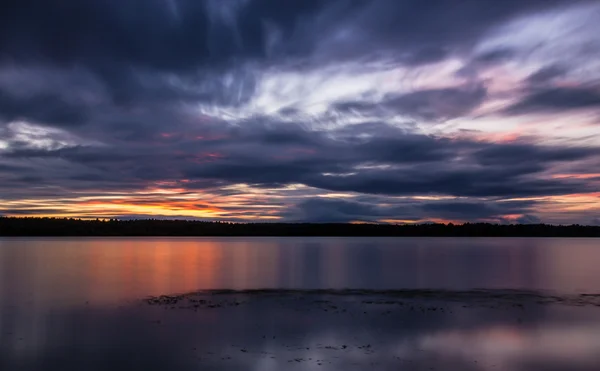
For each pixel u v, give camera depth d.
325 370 14.89
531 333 20.09
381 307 26.75
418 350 17.30
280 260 74.81
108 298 30.34
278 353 16.75
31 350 17.30
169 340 18.62
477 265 64.69
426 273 51.34
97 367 15.33
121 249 117.44
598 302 29.27
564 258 85.00
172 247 135.50
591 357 16.62
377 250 121.81
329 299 30.03
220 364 15.51
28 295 31.72
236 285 38.47
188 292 33.53
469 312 25.20
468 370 15.08
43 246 137.12
